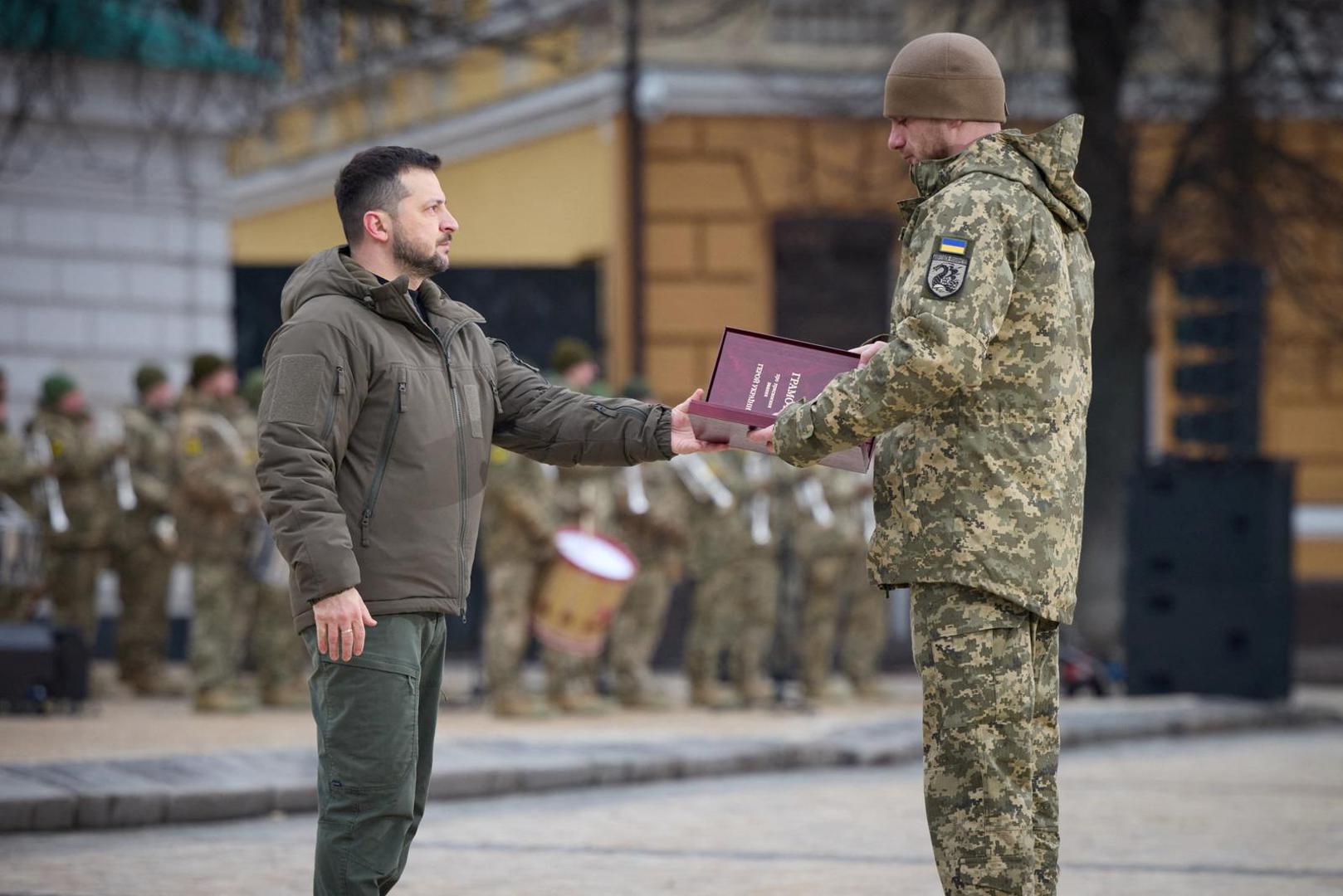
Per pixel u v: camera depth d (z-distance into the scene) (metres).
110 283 21.62
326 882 5.79
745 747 12.80
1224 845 9.66
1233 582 17.39
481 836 9.72
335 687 5.80
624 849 9.35
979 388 5.64
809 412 5.59
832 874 8.66
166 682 17.58
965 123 5.77
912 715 16.19
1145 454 21.59
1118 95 21.03
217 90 22.00
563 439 6.32
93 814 9.73
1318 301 22.22
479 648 19.84
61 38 19.59
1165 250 21.14
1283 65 21.56
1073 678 18.66
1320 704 18.36
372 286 5.92
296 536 5.68
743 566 17.08
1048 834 5.95
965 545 5.60
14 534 14.09
